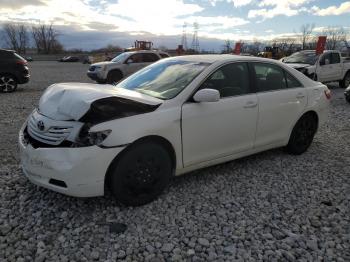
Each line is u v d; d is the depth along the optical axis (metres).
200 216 3.58
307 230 3.39
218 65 4.35
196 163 4.14
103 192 3.43
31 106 10.06
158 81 4.35
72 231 3.25
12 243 3.06
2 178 4.35
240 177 4.61
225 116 4.25
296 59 15.81
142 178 3.63
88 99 3.38
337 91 15.45
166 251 3.00
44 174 3.38
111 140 3.33
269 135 4.94
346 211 3.79
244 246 3.11
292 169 4.96
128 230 3.29
